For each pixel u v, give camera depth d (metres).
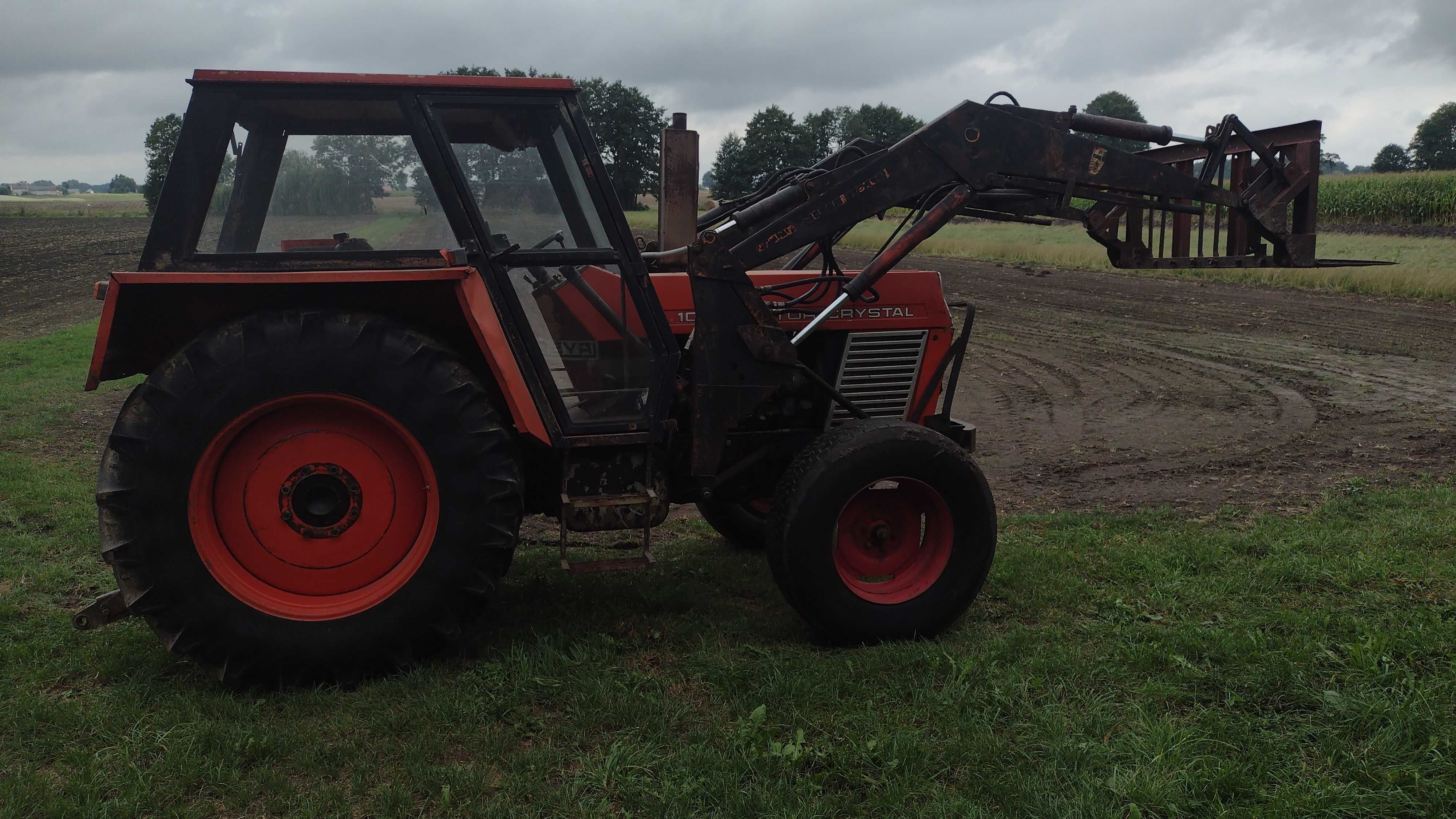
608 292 3.34
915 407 4.28
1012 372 10.00
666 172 3.92
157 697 3.00
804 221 3.54
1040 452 6.80
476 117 3.17
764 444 3.94
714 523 4.81
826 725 2.87
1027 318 13.75
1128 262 4.15
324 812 2.43
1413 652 3.17
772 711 2.94
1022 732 2.82
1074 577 4.16
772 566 3.44
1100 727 2.82
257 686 3.06
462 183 3.14
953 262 22.20
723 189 55.16
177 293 2.97
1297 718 2.85
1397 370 9.37
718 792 2.48
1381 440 6.76
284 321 2.95
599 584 4.16
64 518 5.00
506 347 3.13
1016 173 3.72
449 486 3.07
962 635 3.58
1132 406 8.23
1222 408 8.01
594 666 3.23
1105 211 4.14
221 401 2.91
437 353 3.05
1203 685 3.08
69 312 15.84
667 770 2.59
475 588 3.13
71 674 3.20
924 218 3.66
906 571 3.64
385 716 2.86
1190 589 3.97
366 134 3.11
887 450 3.40
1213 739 2.73
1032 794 2.46
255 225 3.06
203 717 2.87
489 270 3.17
